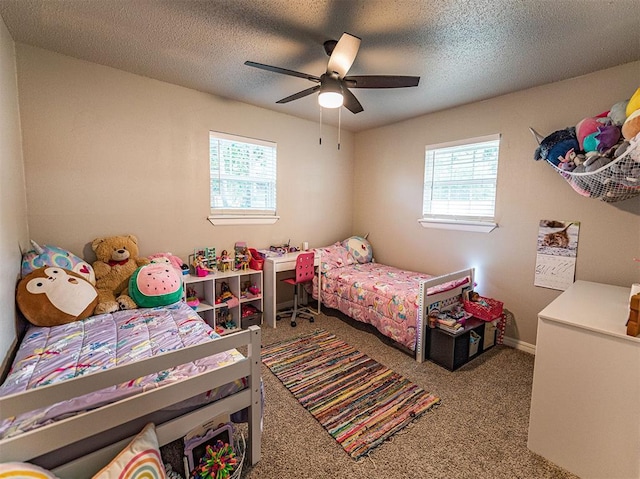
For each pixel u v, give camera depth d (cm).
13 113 193
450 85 258
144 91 261
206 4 162
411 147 363
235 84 274
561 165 218
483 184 301
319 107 332
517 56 208
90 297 203
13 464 85
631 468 133
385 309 276
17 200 192
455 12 162
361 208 434
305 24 178
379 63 220
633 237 219
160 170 275
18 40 203
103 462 105
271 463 150
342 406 194
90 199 242
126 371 108
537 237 264
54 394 96
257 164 342
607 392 138
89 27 186
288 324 332
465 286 289
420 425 178
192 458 129
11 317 166
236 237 333
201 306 287
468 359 254
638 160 162
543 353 155
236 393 139
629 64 215
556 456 152
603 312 160
